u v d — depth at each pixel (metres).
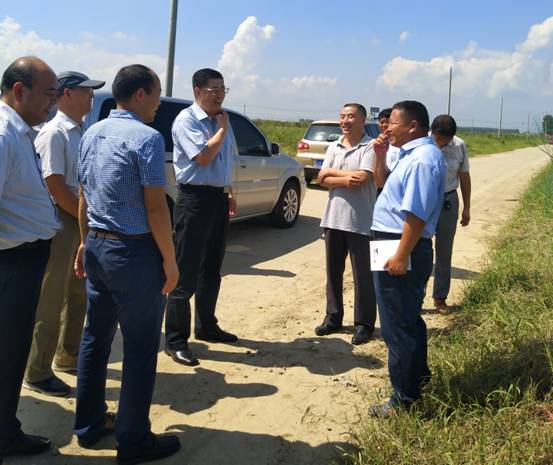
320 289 5.88
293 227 9.10
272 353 4.25
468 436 2.85
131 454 2.81
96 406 2.98
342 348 4.36
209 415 3.35
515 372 3.38
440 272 5.03
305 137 13.35
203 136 3.83
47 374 3.51
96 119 5.46
